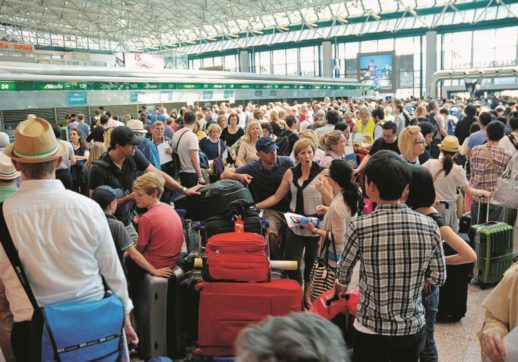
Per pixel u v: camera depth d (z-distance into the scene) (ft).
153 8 108.99
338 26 125.90
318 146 20.39
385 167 6.84
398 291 6.88
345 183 11.34
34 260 6.68
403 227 6.84
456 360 11.24
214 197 12.64
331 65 129.90
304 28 131.34
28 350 6.74
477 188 17.06
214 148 23.82
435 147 28.81
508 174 15.74
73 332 6.69
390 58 114.21
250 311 10.28
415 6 109.50
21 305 6.79
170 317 11.30
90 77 44.57
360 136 25.89
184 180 20.83
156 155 19.02
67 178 22.41
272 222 14.02
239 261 10.49
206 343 10.43
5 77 37.19
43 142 6.80
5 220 6.69
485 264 15.12
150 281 10.83
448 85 106.01
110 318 7.06
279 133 24.80
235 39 143.64
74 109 44.60
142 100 50.90
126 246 10.81
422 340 7.18
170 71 54.70
